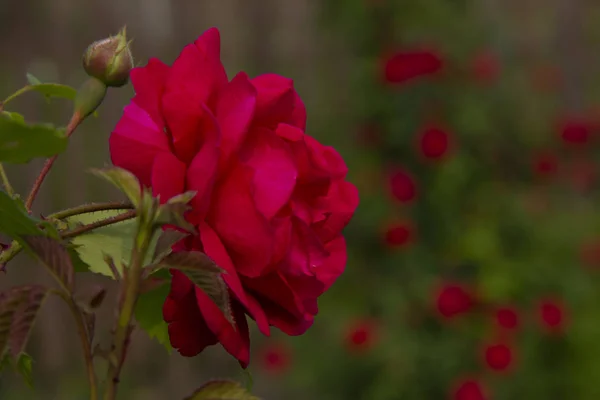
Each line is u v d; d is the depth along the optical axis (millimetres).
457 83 4223
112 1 5133
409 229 3965
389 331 4086
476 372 4023
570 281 4262
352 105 4328
